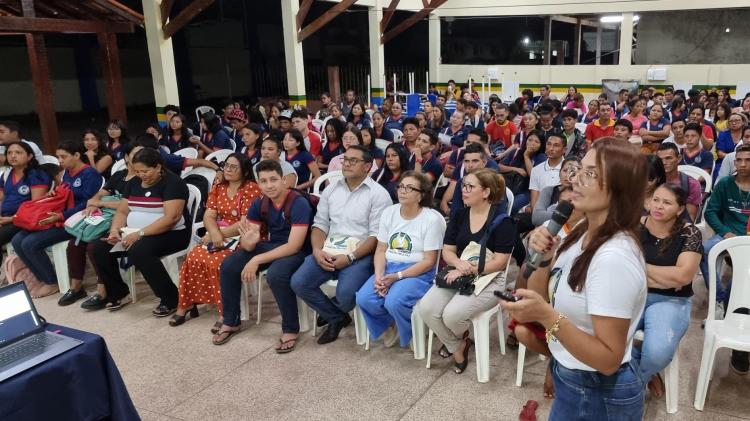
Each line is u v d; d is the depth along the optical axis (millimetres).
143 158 3486
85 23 6820
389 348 3039
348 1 9500
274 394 2615
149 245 3461
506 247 2668
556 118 6367
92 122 12828
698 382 2344
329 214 3295
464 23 13805
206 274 3373
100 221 3705
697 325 3133
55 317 3633
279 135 5082
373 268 3131
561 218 1307
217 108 14289
